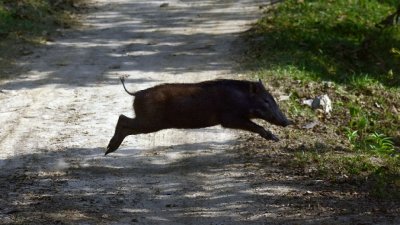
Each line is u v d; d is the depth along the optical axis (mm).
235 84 21422
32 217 17594
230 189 19844
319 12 46406
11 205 18500
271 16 45281
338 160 22297
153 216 17797
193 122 21234
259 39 39469
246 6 48812
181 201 18938
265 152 23188
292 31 41281
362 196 19297
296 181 20500
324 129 26312
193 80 32031
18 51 37156
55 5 46531
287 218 17594
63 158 22578
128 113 27359
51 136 24750
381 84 34688
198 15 46406
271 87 30719
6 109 28078
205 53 37188
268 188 19891
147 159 22562
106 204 18672
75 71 33781
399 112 30891
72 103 28719
